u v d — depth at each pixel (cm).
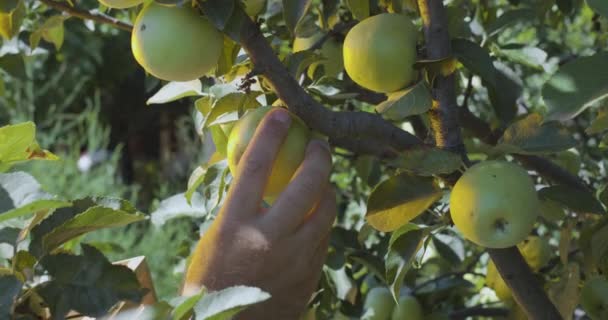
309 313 131
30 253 89
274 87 99
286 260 93
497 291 131
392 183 103
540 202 111
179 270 162
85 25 170
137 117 683
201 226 140
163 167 673
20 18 118
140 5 125
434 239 144
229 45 104
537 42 171
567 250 118
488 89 125
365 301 140
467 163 103
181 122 552
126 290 85
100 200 92
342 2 135
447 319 139
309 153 97
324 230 96
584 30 218
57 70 560
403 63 102
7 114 436
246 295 78
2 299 83
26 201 89
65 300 85
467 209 97
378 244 141
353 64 103
